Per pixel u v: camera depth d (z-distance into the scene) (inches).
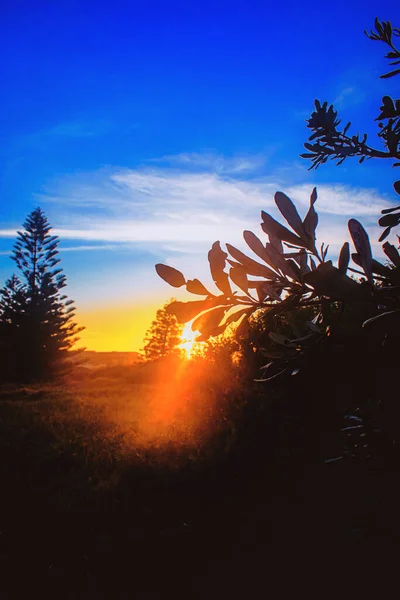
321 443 136.2
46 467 222.4
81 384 865.5
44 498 178.2
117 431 279.3
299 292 34.8
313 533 117.8
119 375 1023.6
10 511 165.8
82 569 127.0
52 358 1446.9
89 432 296.4
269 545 122.7
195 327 35.0
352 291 29.7
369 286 30.1
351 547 92.9
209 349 205.6
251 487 155.2
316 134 52.7
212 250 35.1
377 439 47.2
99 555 132.8
